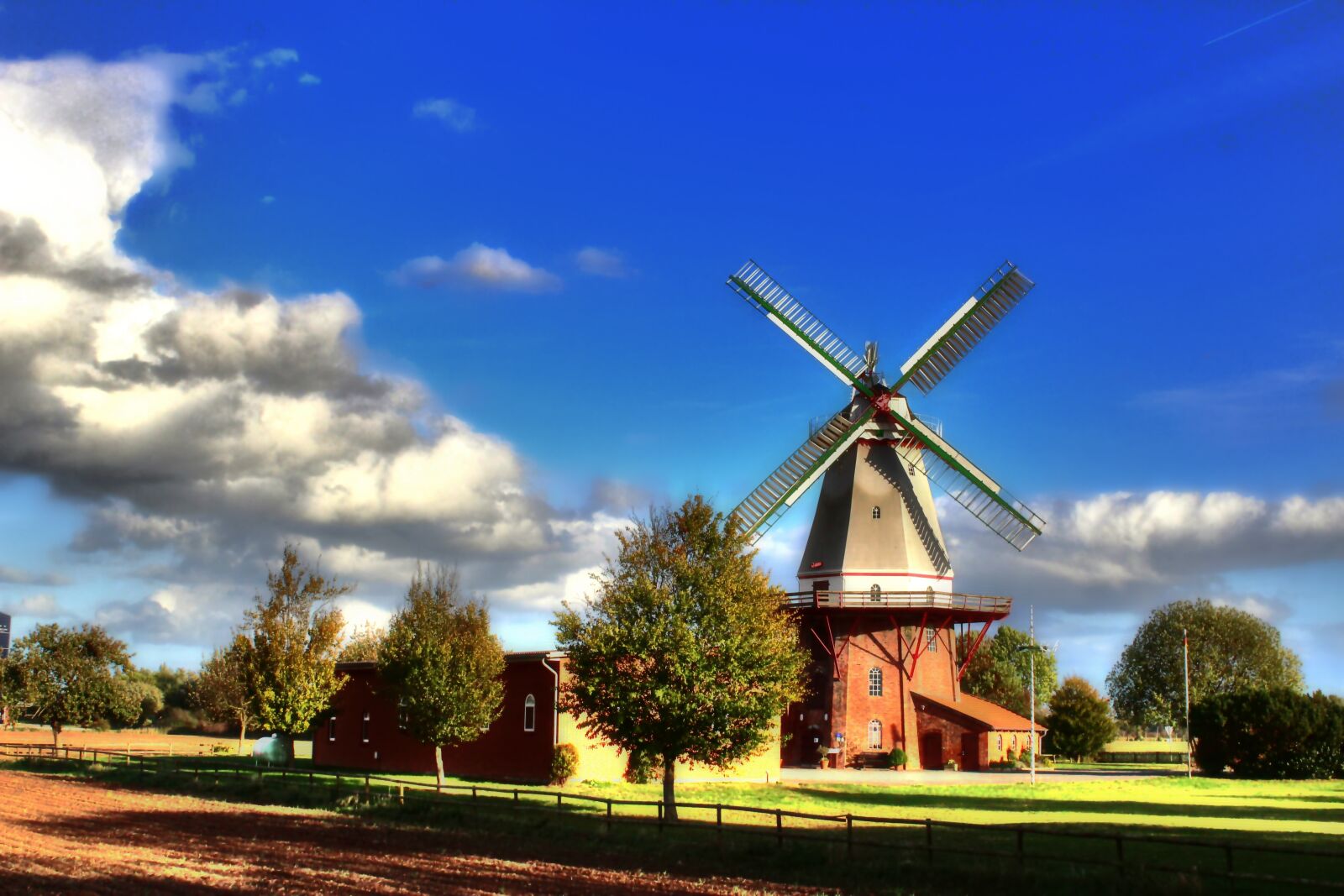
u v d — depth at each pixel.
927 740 71.94
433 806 38.81
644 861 29.41
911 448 73.56
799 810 42.75
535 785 50.62
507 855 30.28
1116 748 138.25
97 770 54.31
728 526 37.50
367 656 89.88
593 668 36.53
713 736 35.50
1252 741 77.19
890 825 36.88
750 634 36.16
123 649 69.81
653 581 37.00
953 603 72.38
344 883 25.78
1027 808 45.44
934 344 72.81
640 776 52.91
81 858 28.73
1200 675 110.69
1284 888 24.48
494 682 51.41
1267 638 112.06
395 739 60.94
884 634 72.50
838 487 73.44
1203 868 24.84
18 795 43.91
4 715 106.56
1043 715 115.06
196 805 41.41
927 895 24.89
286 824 36.41
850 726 71.12
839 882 26.45
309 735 94.88
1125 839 32.28
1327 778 76.44
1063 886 24.64
